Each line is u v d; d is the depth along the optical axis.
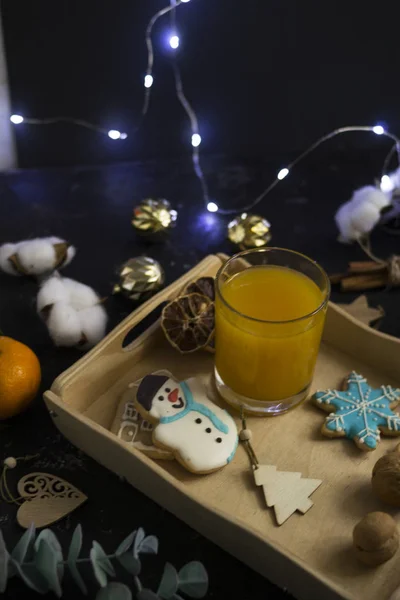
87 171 0.95
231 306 0.64
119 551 0.56
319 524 0.61
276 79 0.93
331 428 0.66
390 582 0.58
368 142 0.98
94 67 0.89
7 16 0.84
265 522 0.61
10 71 0.88
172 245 0.87
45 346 0.76
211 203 0.91
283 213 0.91
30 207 0.90
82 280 0.83
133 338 0.77
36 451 0.68
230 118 0.95
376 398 0.68
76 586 0.60
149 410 0.65
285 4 0.87
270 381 0.65
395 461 0.61
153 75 0.90
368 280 0.82
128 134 0.95
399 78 0.93
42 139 0.94
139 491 0.66
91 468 0.67
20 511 0.64
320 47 0.90
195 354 0.73
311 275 0.67
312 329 0.63
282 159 0.97
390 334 0.78
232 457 0.64
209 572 0.61
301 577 0.56
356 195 0.85
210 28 0.88
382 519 0.58
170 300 0.72
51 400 0.64
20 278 0.82
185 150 0.97
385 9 0.88
